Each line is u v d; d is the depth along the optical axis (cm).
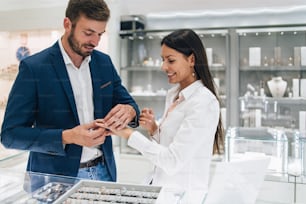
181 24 280
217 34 276
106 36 239
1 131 96
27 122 97
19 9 213
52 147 92
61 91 100
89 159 107
